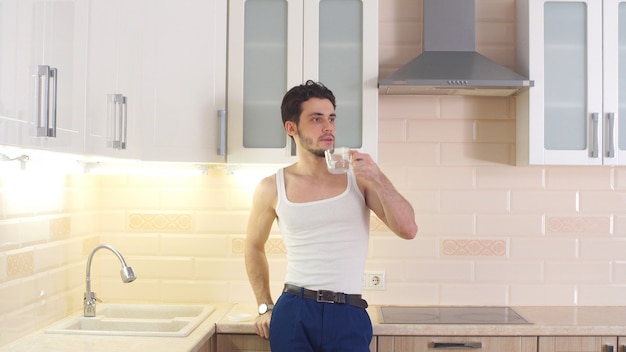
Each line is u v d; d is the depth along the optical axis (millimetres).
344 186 2283
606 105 2648
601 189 2906
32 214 2273
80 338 2195
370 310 2779
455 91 2727
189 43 2434
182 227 2945
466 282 2902
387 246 2908
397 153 2916
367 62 2621
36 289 2301
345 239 2230
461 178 2908
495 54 2920
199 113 2482
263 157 2623
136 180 2957
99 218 2953
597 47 2652
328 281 2201
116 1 1986
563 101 2666
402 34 2928
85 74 1776
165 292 2953
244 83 2662
